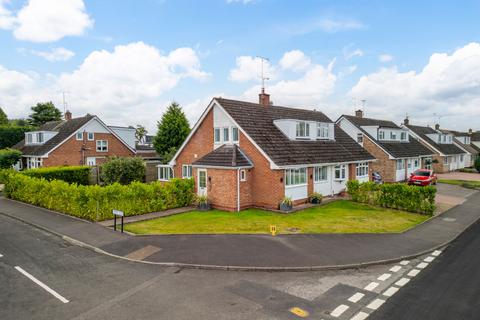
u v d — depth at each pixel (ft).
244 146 69.46
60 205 61.41
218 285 30.55
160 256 37.55
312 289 29.91
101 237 44.88
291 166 66.03
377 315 25.46
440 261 37.91
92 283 30.99
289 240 43.32
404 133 139.54
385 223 54.90
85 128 132.98
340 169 83.35
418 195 63.98
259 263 35.32
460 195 89.25
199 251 38.93
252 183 67.97
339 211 64.39
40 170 91.71
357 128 123.34
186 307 26.37
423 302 27.68
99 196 54.60
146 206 60.80
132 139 158.61
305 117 92.79
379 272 34.32
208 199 67.41
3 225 53.47
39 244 43.19
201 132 79.66
